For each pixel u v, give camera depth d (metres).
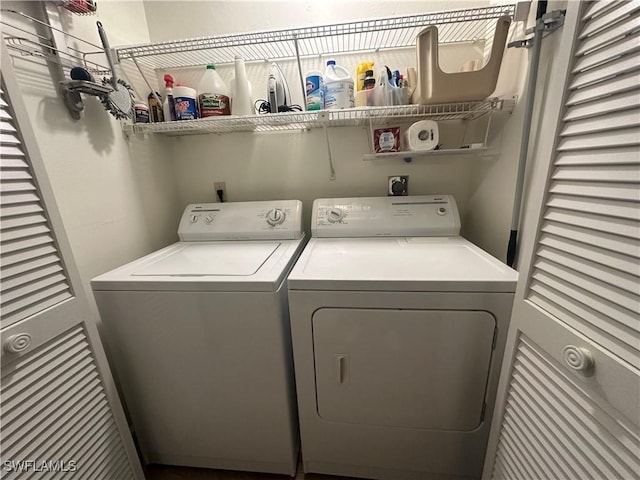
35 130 0.99
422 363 0.99
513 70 1.19
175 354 1.08
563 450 0.63
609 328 0.53
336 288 0.95
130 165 1.43
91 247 1.20
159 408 1.18
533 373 0.74
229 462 1.26
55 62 1.05
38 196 0.76
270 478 1.26
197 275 1.04
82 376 0.89
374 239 1.40
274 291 0.97
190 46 1.27
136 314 1.05
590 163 0.56
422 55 1.15
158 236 1.64
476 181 1.56
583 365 0.57
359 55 1.52
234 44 1.26
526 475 0.75
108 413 0.98
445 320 0.94
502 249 1.29
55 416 0.80
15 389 0.70
